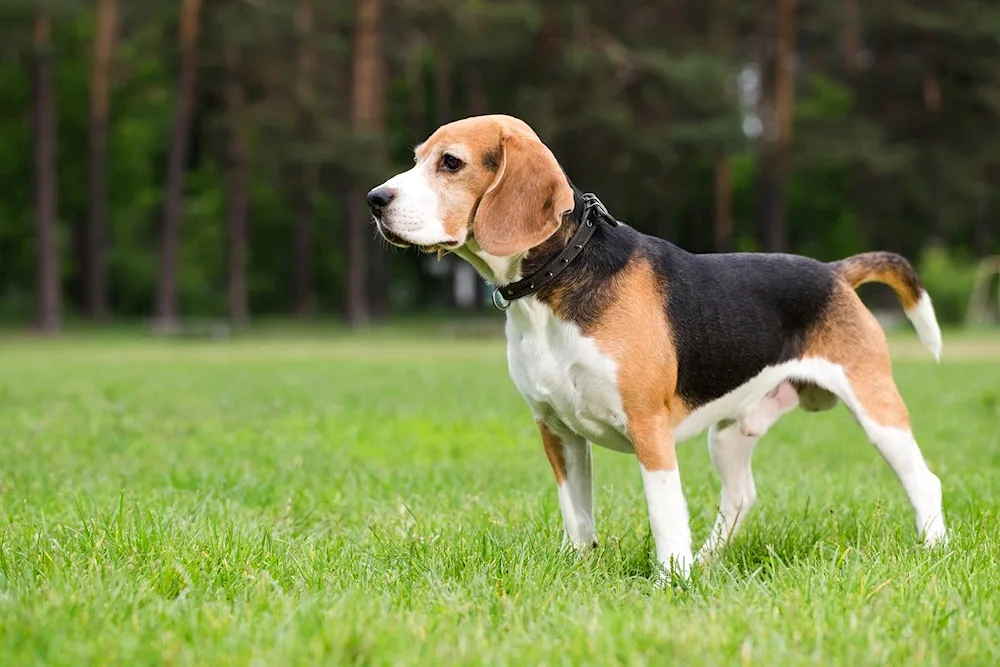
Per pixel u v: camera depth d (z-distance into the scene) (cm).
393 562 456
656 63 3403
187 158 4419
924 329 543
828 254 4662
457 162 450
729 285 480
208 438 889
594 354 440
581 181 3631
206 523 496
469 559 446
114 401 1167
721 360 469
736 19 3838
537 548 460
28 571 413
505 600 385
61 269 4100
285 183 4009
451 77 4631
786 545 499
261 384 1416
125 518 502
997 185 4216
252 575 416
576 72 3428
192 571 419
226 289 4522
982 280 3584
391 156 4609
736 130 3491
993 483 656
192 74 3300
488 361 1980
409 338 3144
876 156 3644
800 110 3959
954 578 412
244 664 314
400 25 3641
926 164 3997
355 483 681
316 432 945
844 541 502
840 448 868
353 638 329
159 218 4331
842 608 371
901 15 3769
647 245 470
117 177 4112
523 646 334
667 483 443
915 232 4378
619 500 612
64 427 934
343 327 3691
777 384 493
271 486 659
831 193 4559
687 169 3925
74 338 3009
